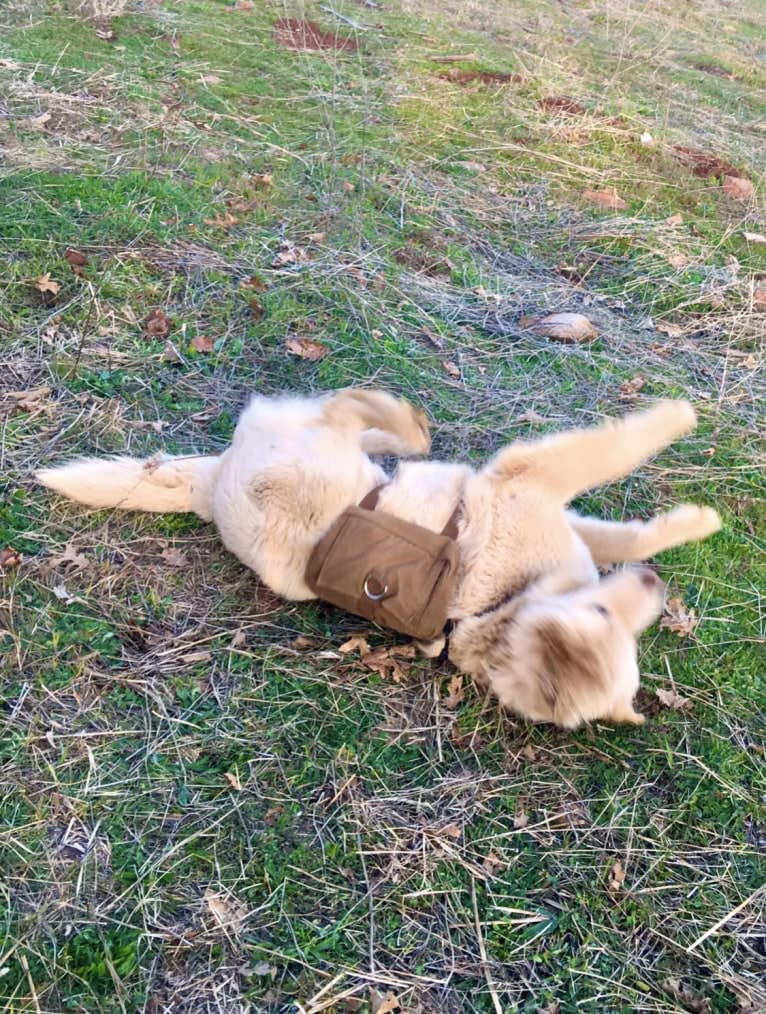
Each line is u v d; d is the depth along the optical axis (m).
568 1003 1.09
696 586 1.61
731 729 1.40
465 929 1.14
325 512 1.42
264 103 2.81
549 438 1.42
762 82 3.89
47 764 1.23
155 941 1.08
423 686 1.40
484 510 1.39
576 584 1.38
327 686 1.38
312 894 1.15
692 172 2.91
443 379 1.94
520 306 2.20
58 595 1.42
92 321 1.91
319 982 1.07
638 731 1.39
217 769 1.26
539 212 2.57
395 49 3.41
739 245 2.57
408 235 2.36
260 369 1.89
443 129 2.89
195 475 1.57
